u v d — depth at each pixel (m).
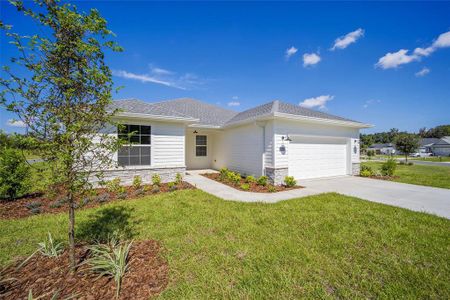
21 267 2.95
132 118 9.22
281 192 8.04
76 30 2.60
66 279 2.68
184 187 8.67
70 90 2.49
